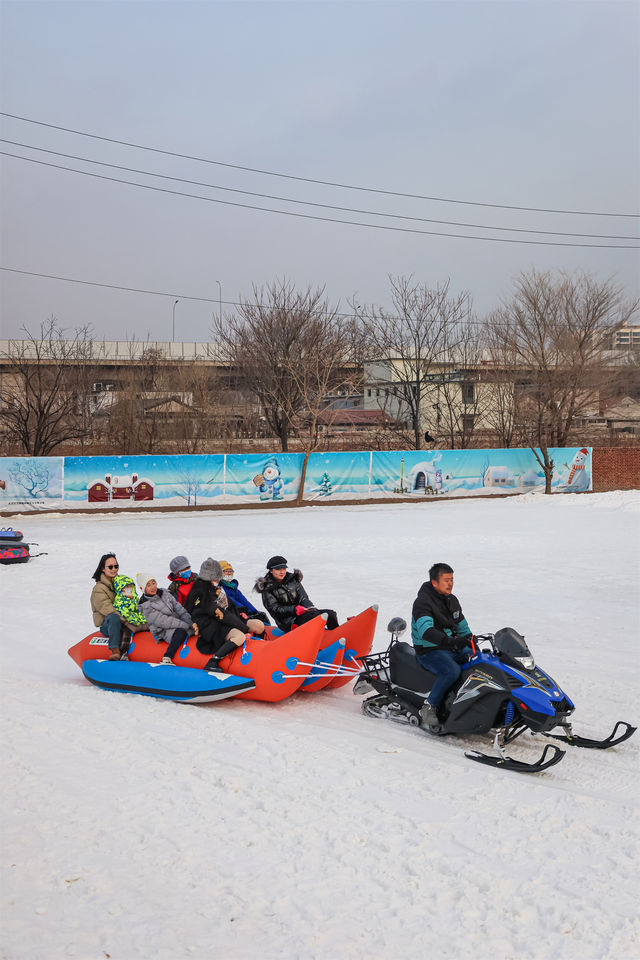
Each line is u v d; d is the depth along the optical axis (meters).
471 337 50.72
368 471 35.94
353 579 16.31
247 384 49.50
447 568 7.80
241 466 33.72
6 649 11.34
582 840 5.20
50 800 5.78
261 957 3.96
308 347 48.00
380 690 8.22
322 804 5.73
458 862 4.88
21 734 7.29
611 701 8.59
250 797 5.85
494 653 7.30
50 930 4.14
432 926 4.21
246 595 14.91
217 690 8.30
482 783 6.21
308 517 29.23
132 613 9.23
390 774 6.36
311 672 8.50
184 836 5.22
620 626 12.42
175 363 53.47
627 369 48.31
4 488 29.97
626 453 40.59
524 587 15.61
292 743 7.09
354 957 3.96
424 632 7.55
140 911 4.34
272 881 4.66
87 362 49.94
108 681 8.98
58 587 16.02
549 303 43.88
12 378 43.88
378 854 4.98
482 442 47.31
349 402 64.88
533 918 4.27
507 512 30.28
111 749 6.89
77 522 28.12
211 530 25.09
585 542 21.89
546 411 44.16
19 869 4.77
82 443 43.25
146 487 32.12
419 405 51.44
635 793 6.10
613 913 4.30
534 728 6.87
